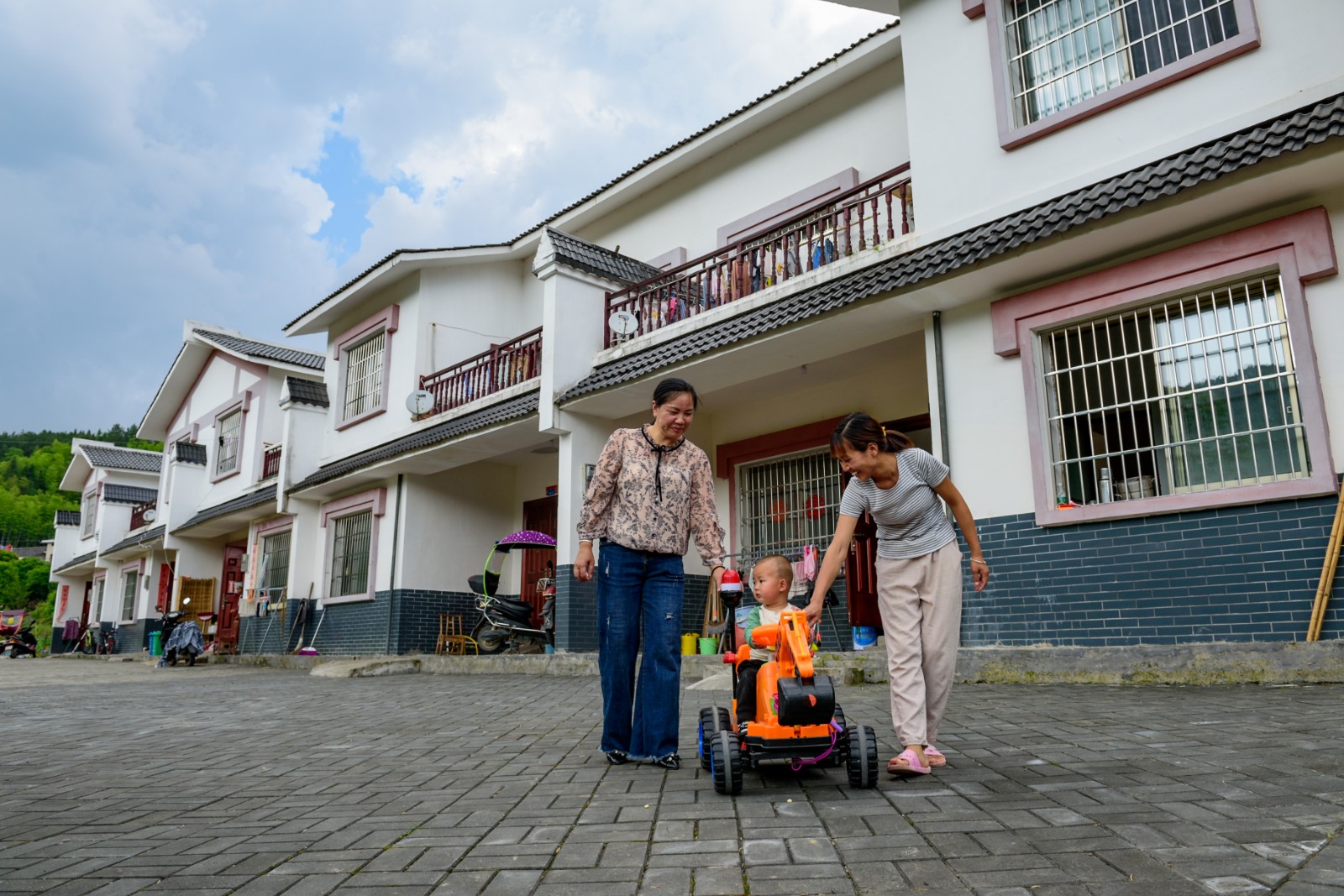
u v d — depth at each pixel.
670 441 3.98
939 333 7.66
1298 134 5.35
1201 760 3.29
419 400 13.75
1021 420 7.03
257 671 13.91
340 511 15.37
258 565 18.30
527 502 14.73
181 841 2.83
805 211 11.04
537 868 2.36
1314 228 5.66
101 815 3.27
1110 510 6.39
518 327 15.72
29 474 86.31
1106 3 7.18
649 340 10.31
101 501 27.86
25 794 3.77
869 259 8.32
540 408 10.64
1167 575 6.12
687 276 10.42
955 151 7.87
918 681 3.34
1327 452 5.52
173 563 24.36
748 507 11.15
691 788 3.31
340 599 14.83
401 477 14.00
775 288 9.15
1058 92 7.40
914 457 3.38
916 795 2.98
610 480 3.97
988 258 6.64
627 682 3.92
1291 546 5.62
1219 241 6.07
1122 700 5.02
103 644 26.52
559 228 14.52
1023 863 2.21
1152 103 6.68
